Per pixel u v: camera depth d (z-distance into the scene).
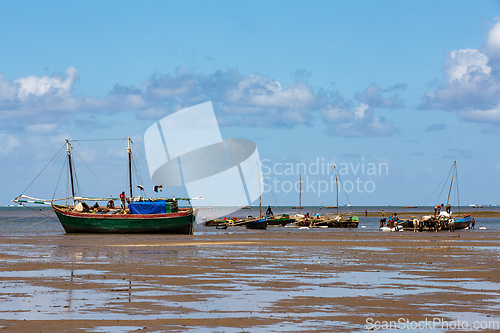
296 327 25.95
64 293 34.97
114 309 29.83
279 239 98.75
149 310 29.61
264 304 31.52
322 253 66.19
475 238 107.12
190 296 34.03
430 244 85.56
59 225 195.62
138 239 99.00
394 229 158.62
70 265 51.31
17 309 29.67
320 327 26.00
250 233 134.38
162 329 25.38
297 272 46.47
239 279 41.84
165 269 48.22
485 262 55.94
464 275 44.94
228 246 78.88
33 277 42.53
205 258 59.06
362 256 62.12
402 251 70.06
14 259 57.59
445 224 161.88
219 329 25.48
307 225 194.75
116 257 60.34
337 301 32.53
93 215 124.81
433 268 50.06
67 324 26.16
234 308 30.33
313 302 32.19
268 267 50.19
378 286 38.59
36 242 88.38
